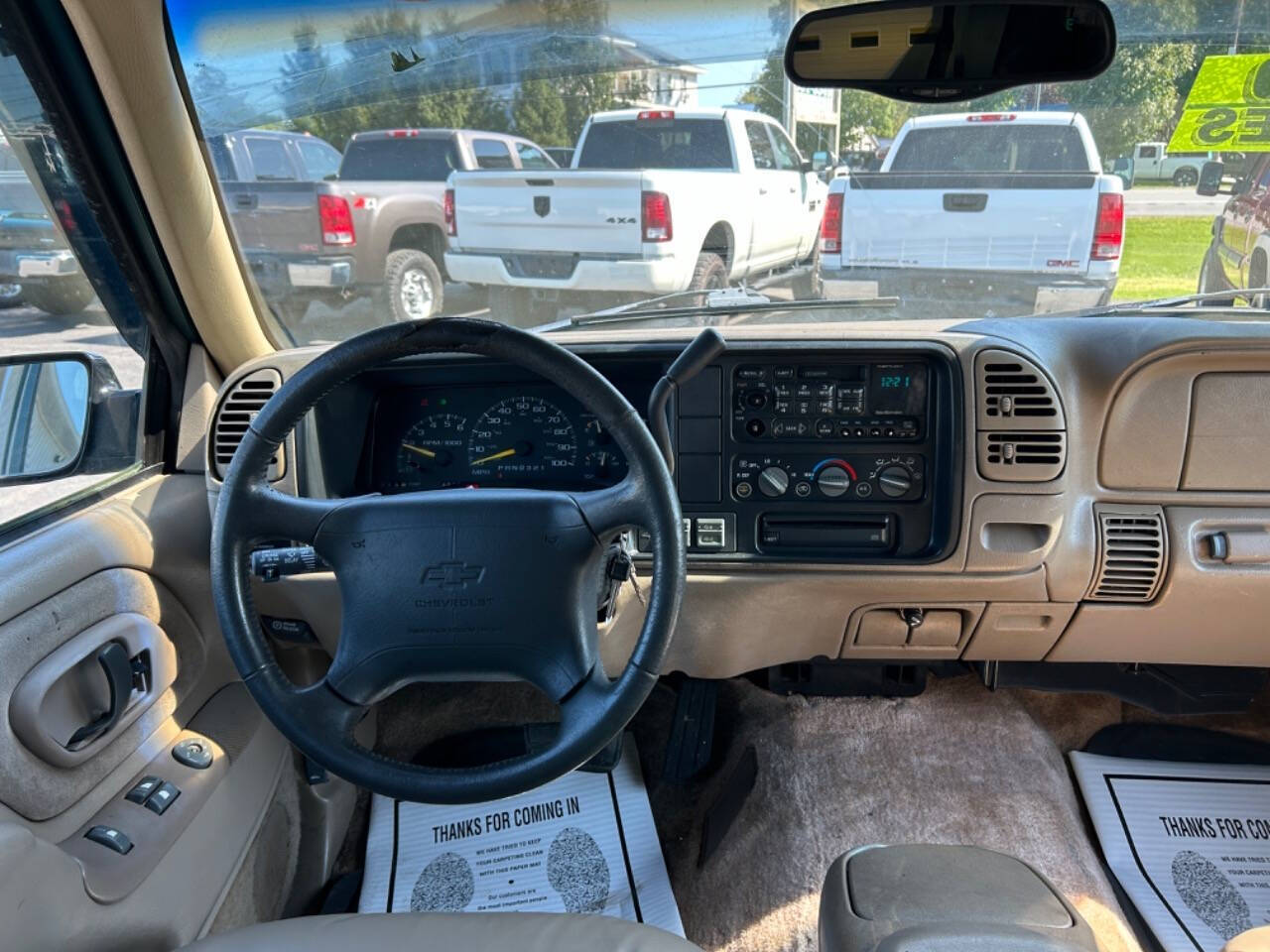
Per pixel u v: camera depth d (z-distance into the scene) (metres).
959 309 1.98
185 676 1.63
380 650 1.12
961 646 1.85
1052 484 1.65
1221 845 1.86
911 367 1.66
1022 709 2.16
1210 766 2.04
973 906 1.09
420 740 2.21
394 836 1.98
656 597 1.07
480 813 2.02
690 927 1.76
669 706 2.30
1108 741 2.10
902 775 1.99
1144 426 1.66
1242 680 1.99
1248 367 1.61
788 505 1.72
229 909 1.53
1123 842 1.88
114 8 1.33
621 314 1.83
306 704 1.11
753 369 1.68
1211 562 1.69
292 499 1.15
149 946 1.29
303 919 1.13
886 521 1.72
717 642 1.82
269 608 1.77
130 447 1.73
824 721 2.12
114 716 1.38
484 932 1.09
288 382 1.12
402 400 1.81
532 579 1.10
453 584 1.11
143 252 1.66
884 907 1.10
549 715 2.26
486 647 1.11
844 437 1.69
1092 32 1.36
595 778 2.10
